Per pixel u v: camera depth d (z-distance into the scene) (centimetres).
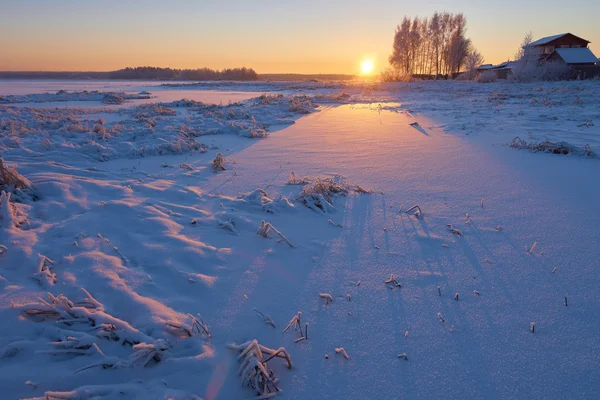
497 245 369
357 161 707
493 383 208
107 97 2594
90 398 189
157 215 417
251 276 312
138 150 760
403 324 257
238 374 209
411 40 6881
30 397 192
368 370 217
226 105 2023
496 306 275
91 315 241
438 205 478
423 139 945
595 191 526
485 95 2616
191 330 242
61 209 432
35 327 237
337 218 438
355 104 2166
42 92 3475
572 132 1016
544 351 231
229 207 461
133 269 311
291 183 560
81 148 767
